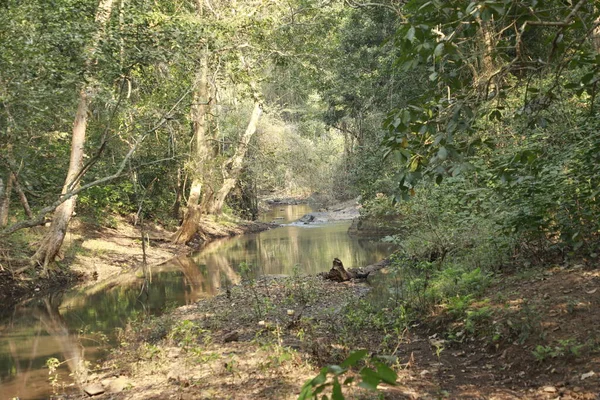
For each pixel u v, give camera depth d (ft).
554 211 28.35
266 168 106.63
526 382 18.17
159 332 31.78
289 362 22.08
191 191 87.81
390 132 17.62
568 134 28.43
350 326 28.19
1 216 55.42
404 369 20.72
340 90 95.40
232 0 71.97
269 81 80.43
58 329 36.88
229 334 28.14
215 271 60.54
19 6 39.93
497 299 24.89
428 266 32.96
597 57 17.28
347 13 87.86
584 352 18.29
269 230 110.01
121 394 21.38
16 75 38.83
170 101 60.90
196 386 20.79
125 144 71.72
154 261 71.92
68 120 55.21
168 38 45.14
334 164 133.90
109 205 86.58
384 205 50.34
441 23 16.57
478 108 20.27
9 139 47.06
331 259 63.82
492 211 31.42
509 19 19.69
